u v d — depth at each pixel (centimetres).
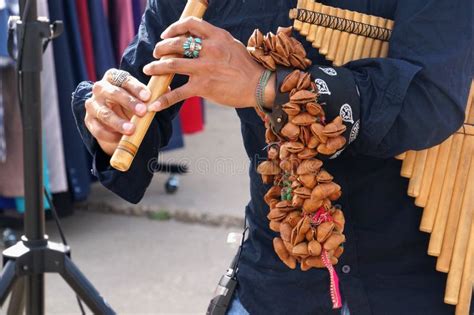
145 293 335
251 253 155
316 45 136
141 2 394
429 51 129
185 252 378
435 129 129
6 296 205
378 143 129
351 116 126
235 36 144
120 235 394
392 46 133
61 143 361
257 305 151
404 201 146
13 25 212
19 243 214
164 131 156
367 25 136
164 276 351
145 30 152
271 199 140
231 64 124
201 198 439
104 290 336
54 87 354
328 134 123
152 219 416
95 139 147
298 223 129
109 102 130
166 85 127
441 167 141
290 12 136
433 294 147
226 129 583
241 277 155
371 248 146
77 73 369
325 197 129
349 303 145
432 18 129
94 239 388
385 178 144
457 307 143
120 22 389
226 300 156
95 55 379
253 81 125
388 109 127
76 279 212
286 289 149
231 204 432
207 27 125
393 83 127
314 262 131
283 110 124
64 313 316
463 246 142
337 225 132
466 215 142
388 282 146
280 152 131
